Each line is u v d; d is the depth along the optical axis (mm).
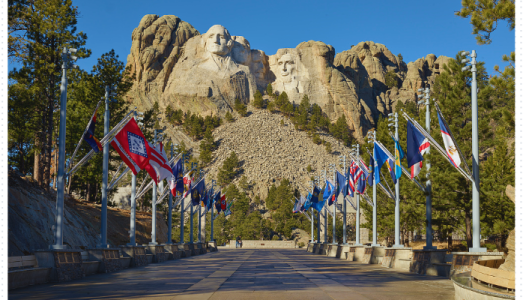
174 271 24078
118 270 24797
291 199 174625
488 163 28562
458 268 18453
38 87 34781
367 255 33750
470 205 27672
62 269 18000
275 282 17562
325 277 20156
